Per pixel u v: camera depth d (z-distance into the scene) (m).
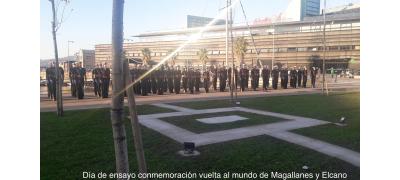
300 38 71.69
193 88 21.42
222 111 13.28
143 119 11.26
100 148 7.43
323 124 10.58
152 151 7.32
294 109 14.01
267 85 24.53
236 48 70.12
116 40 3.39
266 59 77.06
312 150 7.53
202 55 74.44
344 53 65.50
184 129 9.68
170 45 83.88
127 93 4.05
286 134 9.10
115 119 3.47
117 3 3.34
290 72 27.67
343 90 25.67
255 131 9.48
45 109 13.41
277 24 79.81
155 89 20.62
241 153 7.23
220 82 22.80
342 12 71.75
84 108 13.54
